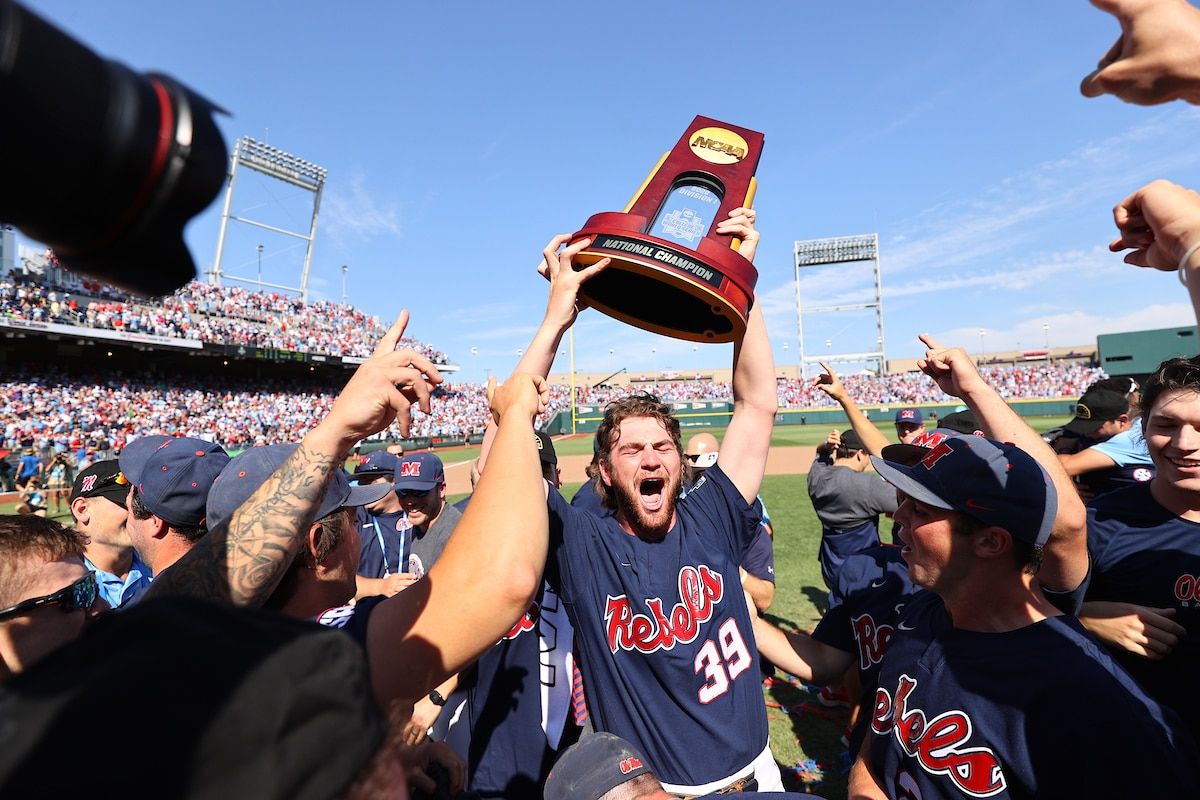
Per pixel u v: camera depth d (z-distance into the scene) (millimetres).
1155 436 2305
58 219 474
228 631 610
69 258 552
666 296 1725
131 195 479
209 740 503
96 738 486
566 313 1560
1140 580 2350
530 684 2664
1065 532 1863
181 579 1153
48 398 27828
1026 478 1613
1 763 487
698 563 2115
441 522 4207
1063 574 1940
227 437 30438
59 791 469
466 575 1120
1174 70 850
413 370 1276
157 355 35594
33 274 30438
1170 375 2262
